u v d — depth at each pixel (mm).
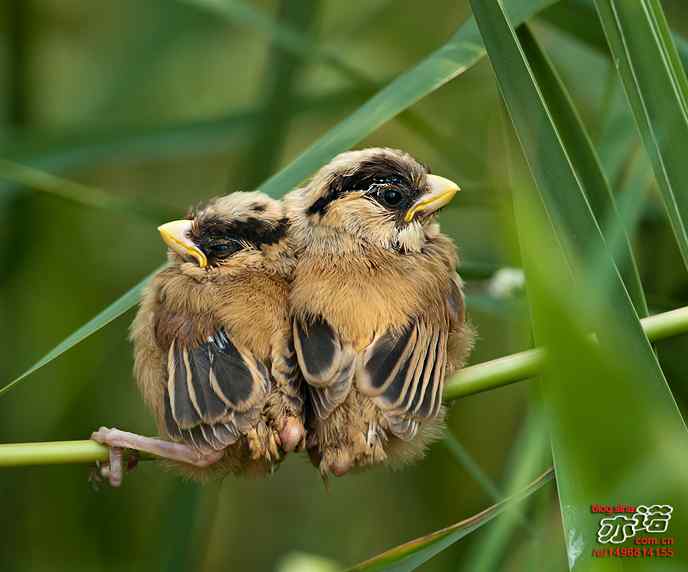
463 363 9172
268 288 8641
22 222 14625
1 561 14094
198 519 11602
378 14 17016
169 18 15203
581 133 8242
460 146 12219
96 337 15094
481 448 14258
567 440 6277
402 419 7820
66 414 14672
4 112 15039
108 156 12695
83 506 14469
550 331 6008
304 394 8133
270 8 15648
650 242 12055
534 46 8336
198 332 8383
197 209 9523
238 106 16875
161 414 8688
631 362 6465
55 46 16844
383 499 14953
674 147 7340
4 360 14641
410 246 8945
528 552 9695
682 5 12633
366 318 8156
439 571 13133
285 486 15562
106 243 15828
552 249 5879
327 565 7293
